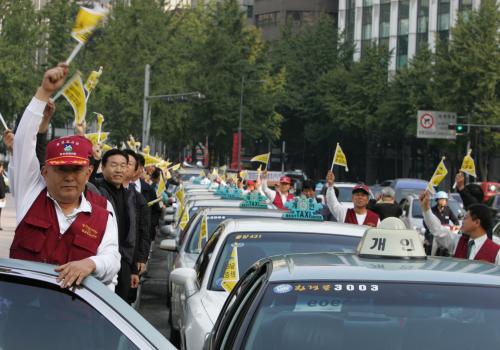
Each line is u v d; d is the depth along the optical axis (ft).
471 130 238.68
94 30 20.85
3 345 16.10
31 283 16.43
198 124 254.27
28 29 195.21
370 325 17.39
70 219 20.77
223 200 62.39
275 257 20.93
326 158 350.23
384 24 349.20
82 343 16.24
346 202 114.21
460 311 17.58
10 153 22.07
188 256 43.29
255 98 264.93
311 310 17.89
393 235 20.59
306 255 21.01
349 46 343.67
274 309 18.01
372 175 331.77
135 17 210.59
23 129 20.85
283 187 69.36
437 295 17.95
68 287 16.44
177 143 255.91
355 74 303.89
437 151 297.33
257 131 268.82
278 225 32.99
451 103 241.35
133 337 16.25
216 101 252.83
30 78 196.54
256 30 296.71
